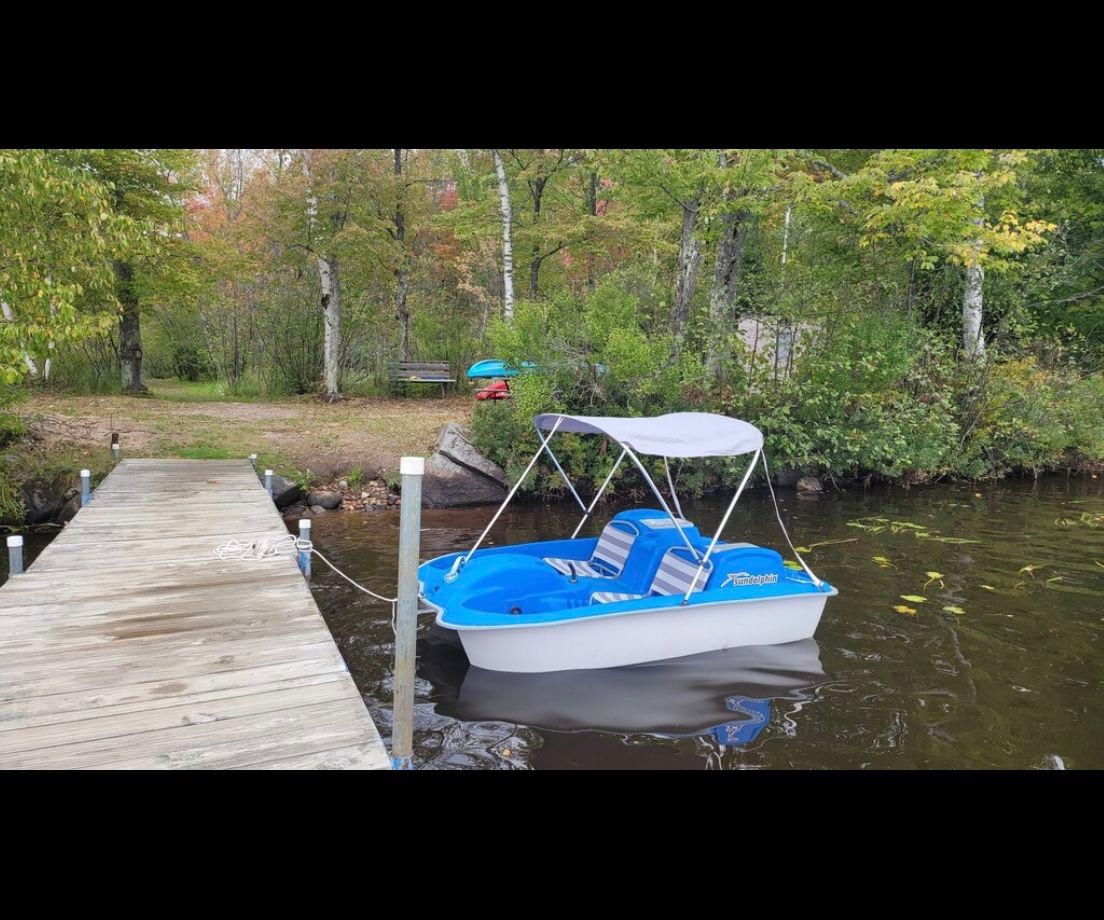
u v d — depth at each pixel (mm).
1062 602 7086
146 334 25734
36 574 5457
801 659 5695
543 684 5188
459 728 4547
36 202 7391
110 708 3395
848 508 11773
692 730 4586
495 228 19000
